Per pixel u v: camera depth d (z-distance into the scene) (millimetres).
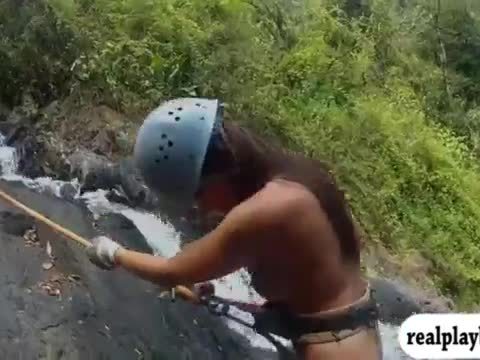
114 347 3494
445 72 9320
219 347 3764
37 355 3307
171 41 6254
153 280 2170
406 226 6246
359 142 6602
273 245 1979
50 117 5461
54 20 5680
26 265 3850
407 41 9102
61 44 5703
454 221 6523
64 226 4363
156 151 2023
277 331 2191
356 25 8430
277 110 6371
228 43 6594
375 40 8648
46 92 5676
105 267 2344
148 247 4512
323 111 6719
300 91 6922
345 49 7887
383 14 8875
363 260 5621
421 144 6957
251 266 2074
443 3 9633
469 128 8812
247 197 2055
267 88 6402
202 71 6148
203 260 2021
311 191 1996
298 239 1976
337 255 2057
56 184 5020
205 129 2004
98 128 5434
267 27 7512
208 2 6906
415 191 6605
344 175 6129
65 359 3348
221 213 2098
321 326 2100
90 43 5816
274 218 1941
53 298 3670
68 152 5215
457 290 5938
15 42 5621
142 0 6293
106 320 3639
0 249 3898
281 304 2172
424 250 6039
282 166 2035
